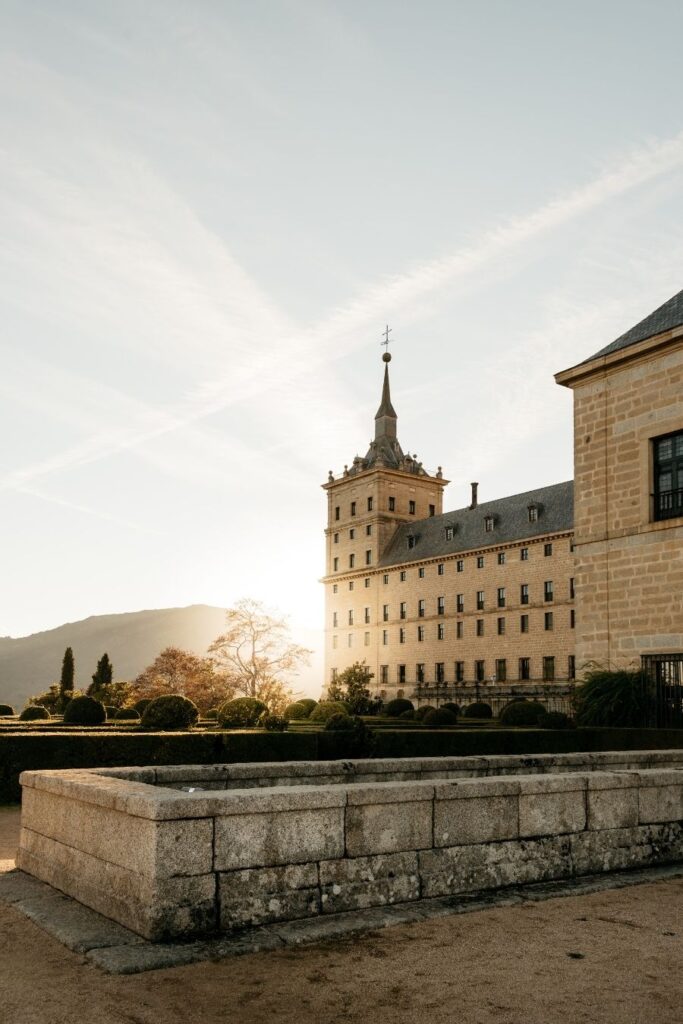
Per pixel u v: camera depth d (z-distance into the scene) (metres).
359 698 74.31
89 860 7.38
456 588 88.25
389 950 6.24
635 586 22.48
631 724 21.28
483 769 11.35
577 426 24.77
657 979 5.67
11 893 7.80
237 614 67.56
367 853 7.38
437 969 5.83
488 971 5.80
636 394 23.03
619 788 9.19
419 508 105.12
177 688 67.94
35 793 8.77
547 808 8.59
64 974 5.68
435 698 87.00
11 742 16.03
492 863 8.11
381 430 107.25
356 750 21.23
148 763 17.67
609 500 23.53
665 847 9.50
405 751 21.70
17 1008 5.06
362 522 103.81
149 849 6.43
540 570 78.56
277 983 5.54
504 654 81.38
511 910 7.38
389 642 97.06
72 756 16.67
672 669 21.27
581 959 6.06
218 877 6.60
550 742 21.59
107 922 6.80
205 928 6.48
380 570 98.50
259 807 6.85
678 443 22.08
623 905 7.61
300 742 19.97
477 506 91.81
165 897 6.34
